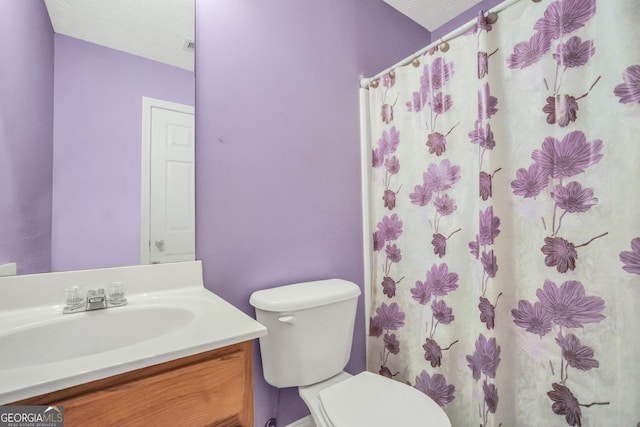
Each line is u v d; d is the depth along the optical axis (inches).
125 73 37.5
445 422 33.9
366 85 61.1
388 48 67.8
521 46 39.1
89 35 35.7
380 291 58.2
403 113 54.0
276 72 49.6
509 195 40.2
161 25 39.9
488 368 40.2
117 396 20.1
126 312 31.8
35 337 27.0
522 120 39.0
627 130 30.7
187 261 40.4
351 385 41.7
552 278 36.5
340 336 45.9
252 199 46.5
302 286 48.2
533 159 38.1
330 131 56.4
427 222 50.1
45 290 31.9
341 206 57.7
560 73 35.6
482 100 40.7
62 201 33.5
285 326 40.9
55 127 33.3
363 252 61.1
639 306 30.0
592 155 33.3
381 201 58.3
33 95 32.2
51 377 18.0
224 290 43.5
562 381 35.6
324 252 55.0
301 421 50.1
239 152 45.3
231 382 25.0
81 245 34.4
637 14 30.3
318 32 55.4
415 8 70.2
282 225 49.7
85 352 29.3
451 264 46.7
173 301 34.8
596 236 33.0
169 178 39.7
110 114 36.5
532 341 38.3
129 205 37.2
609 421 31.9
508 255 40.3
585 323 33.8
